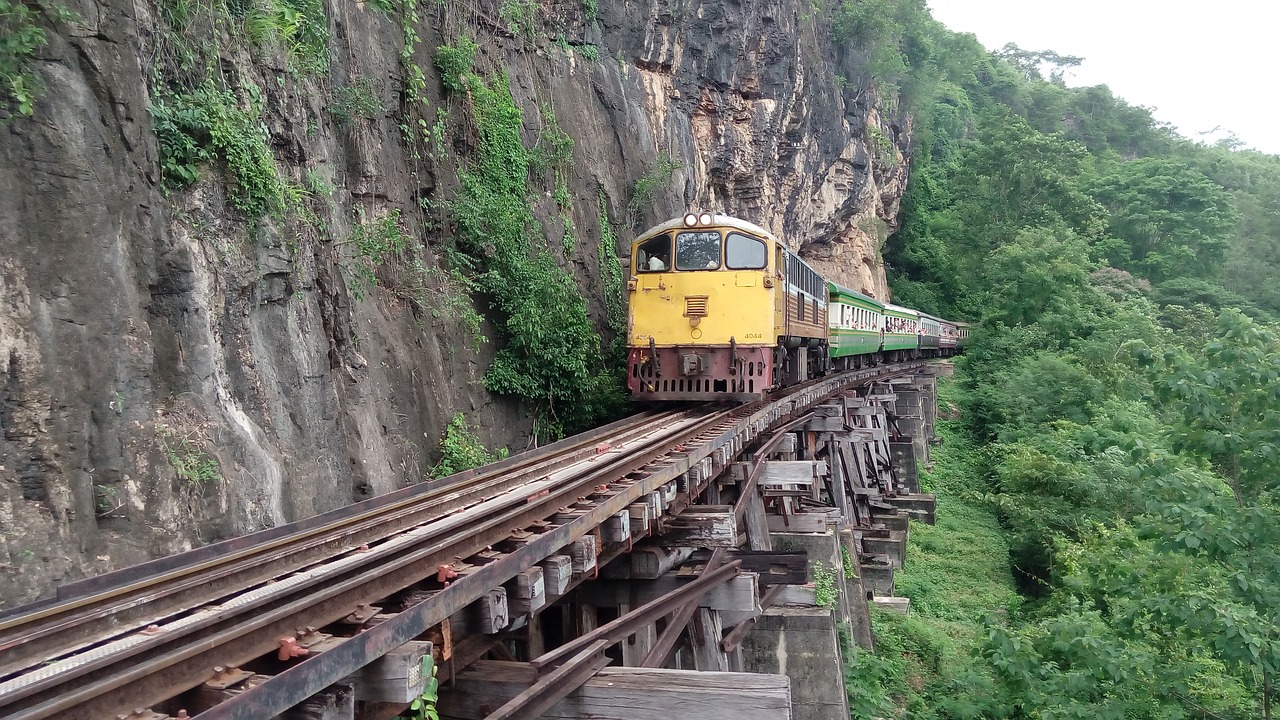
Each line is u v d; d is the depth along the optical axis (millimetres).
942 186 55281
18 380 5594
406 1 12203
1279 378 7633
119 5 6758
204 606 3775
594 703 4660
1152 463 8617
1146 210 54500
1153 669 9070
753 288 13562
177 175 7273
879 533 18750
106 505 5988
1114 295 44531
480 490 6781
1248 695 9570
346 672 3041
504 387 12719
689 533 7727
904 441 24766
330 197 9633
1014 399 30922
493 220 13117
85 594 4066
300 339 8586
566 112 17969
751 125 27297
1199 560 9023
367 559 4164
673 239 14016
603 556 6250
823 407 15266
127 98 6719
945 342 41438
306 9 9820
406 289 11133
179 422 6770
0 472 5387
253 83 8422
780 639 10562
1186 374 8164
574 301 14359
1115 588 9812
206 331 7215
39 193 5961
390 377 10352
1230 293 49344
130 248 6633
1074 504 20328
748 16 26125
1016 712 10906
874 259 43000
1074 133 74812
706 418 11320
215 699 2791
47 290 5902
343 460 8930
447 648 3900
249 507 7168
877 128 40469
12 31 5844
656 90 22781
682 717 4566
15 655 3047
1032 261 39500
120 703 2566
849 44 36312
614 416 14773
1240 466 8227
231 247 7742
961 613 17078
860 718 11180
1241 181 66250
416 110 12344
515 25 16031
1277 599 7605
